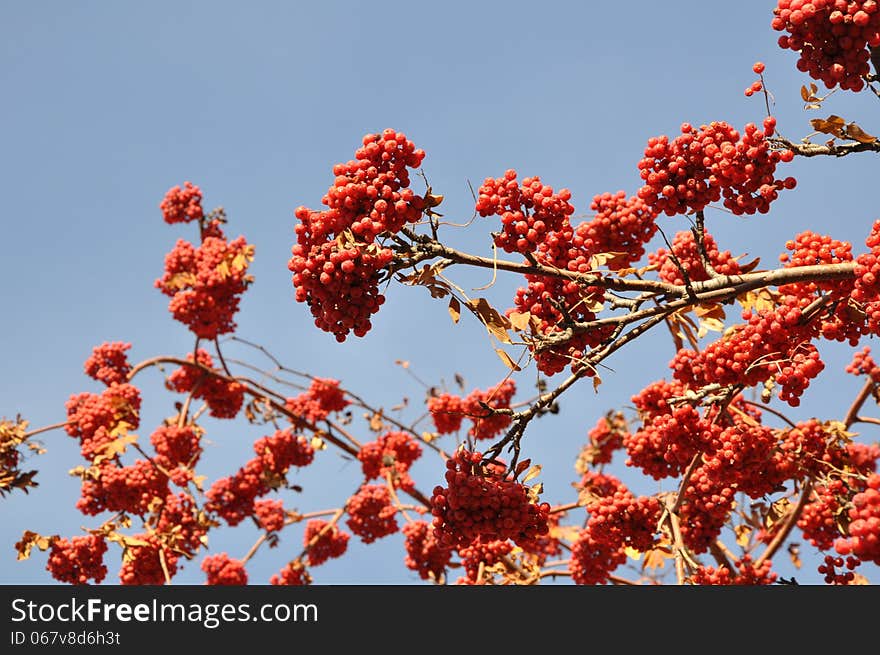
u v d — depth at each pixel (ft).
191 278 36.27
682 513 23.66
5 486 30.78
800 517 24.70
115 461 33.76
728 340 17.93
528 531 15.93
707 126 16.66
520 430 16.12
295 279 14.88
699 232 16.93
